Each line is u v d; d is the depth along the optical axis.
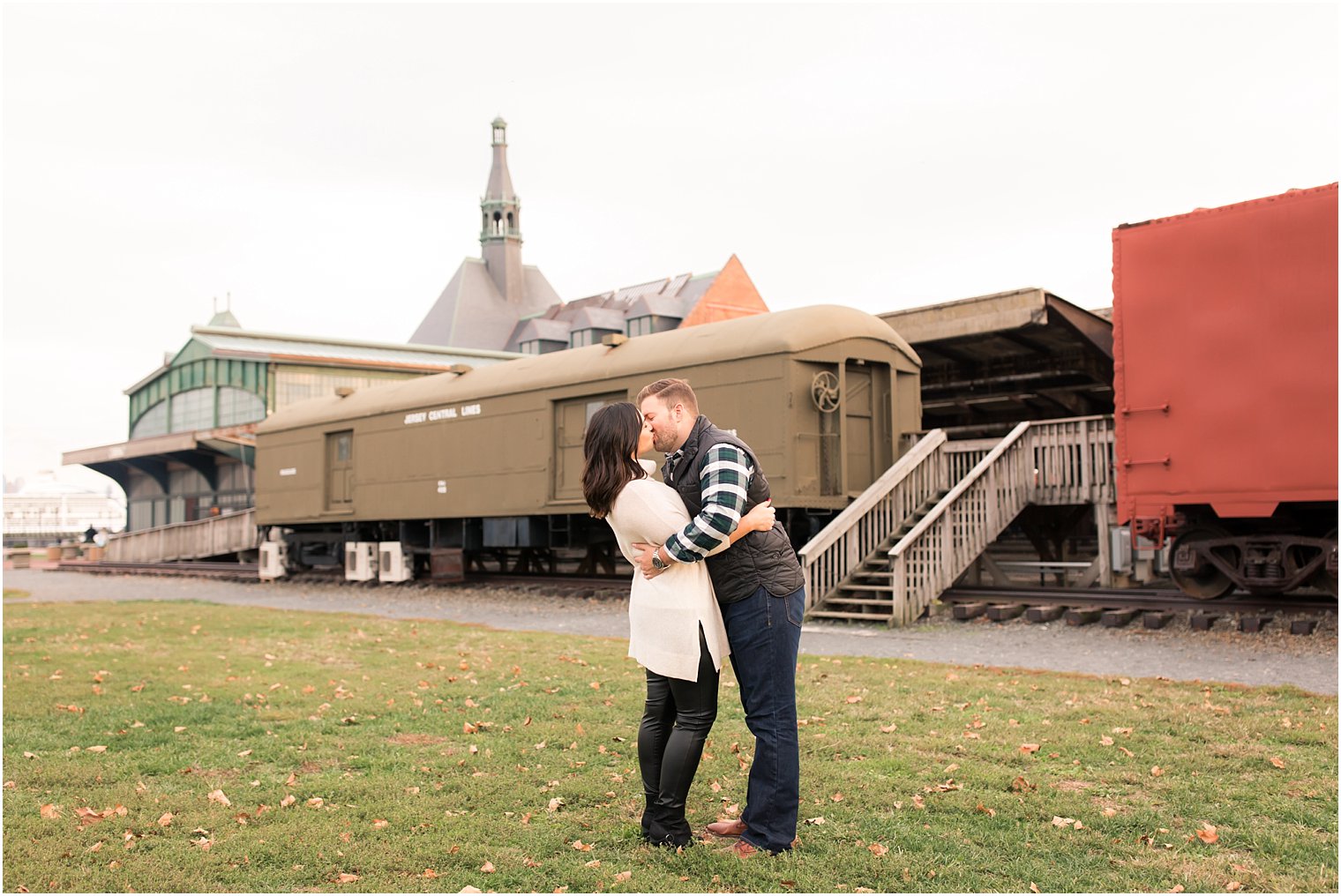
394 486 18.78
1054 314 14.31
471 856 3.83
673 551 3.69
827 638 10.20
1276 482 9.35
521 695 6.91
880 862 3.72
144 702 6.71
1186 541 10.62
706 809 4.38
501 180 82.62
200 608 14.75
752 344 13.01
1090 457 12.20
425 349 43.47
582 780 4.79
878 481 12.28
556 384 15.59
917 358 14.45
